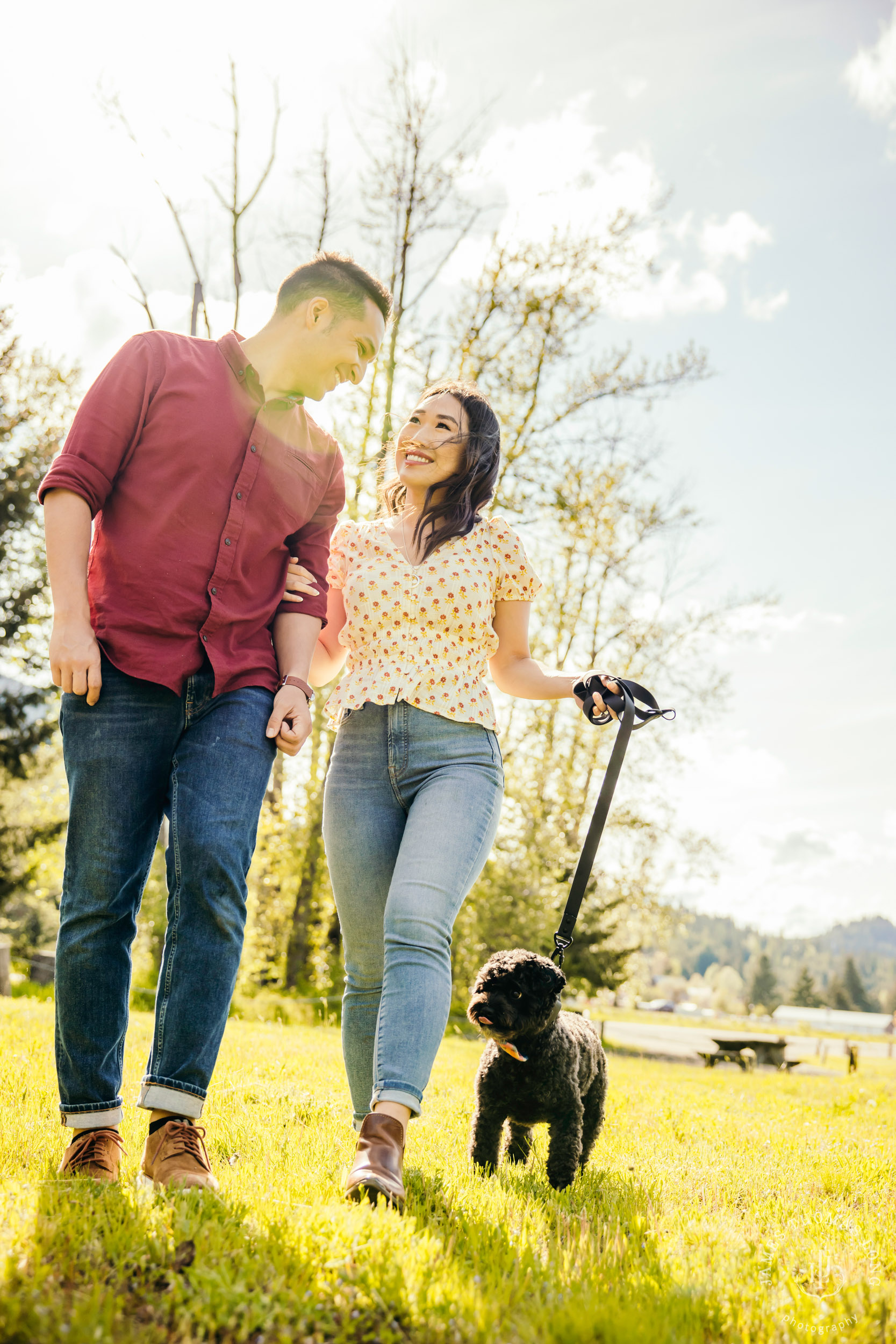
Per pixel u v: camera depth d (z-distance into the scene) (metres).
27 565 19.69
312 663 3.13
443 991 2.42
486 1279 1.76
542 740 18.14
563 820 18.83
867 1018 78.81
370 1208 1.98
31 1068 3.99
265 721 2.53
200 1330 1.42
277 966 17.39
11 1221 1.71
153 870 13.29
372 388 15.98
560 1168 3.15
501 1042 2.98
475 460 2.95
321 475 2.77
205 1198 1.93
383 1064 2.30
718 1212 2.84
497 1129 3.23
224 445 2.50
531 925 16.53
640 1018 48.41
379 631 2.85
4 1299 1.38
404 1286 1.60
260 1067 5.11
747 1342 1.65
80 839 2.34
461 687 2.77
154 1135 2.23
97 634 2.38
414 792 2.75
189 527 2.45
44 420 19.70
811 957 184.00
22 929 28.20
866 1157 4.33
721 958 175.50
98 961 2.31
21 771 20.03
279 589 2.72
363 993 2.89
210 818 2.34
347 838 2.78
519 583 3.01
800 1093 10.01
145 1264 1.62
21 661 19.44
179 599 2.41
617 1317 1.63
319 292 2.56
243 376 2.55
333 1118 3.71
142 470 2.46
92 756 2.34
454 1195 2.51
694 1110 6.04
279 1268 1.63
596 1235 2.23
